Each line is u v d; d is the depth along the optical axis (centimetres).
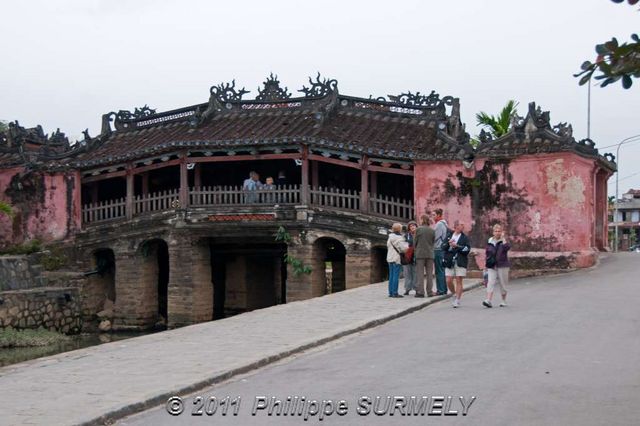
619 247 7488
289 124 2845
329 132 2738
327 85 2970
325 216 2691
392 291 1958
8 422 766
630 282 2103
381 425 757
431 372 991
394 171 2681
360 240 2659
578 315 1502
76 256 3058
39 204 3147
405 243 1966
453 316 1573
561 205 2488
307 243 2712
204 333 1396
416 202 2642
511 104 3703
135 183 3291
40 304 2755
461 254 1725
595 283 2127
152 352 1189
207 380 958
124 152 2964
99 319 3009
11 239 3191
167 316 2958
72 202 3089
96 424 773
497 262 1691
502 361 1049
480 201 2572
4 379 988
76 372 1030
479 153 2562
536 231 2509
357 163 2680
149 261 2977
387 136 2759
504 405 810
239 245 3062
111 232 2984
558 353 1098
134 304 2931
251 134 2761
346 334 1367
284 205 2708
